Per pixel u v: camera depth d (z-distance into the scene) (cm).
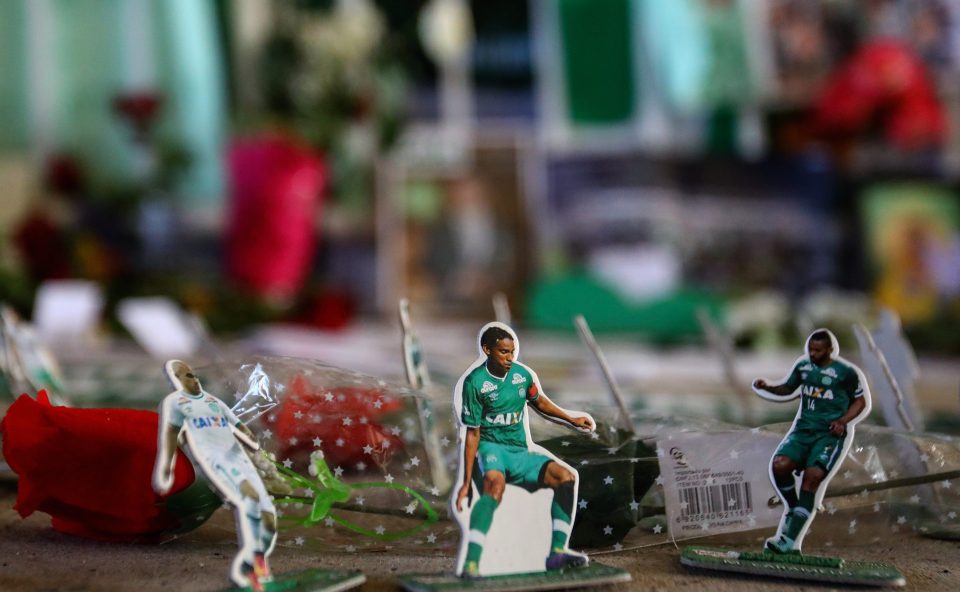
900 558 83
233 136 351
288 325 292
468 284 372
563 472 73
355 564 78
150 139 339
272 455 78
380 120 340
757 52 389
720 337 136
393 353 206
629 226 369
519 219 377
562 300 320
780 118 388
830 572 73
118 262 302
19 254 287
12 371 96
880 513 86
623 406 88
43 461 78
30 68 347
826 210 374
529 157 379
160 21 360
